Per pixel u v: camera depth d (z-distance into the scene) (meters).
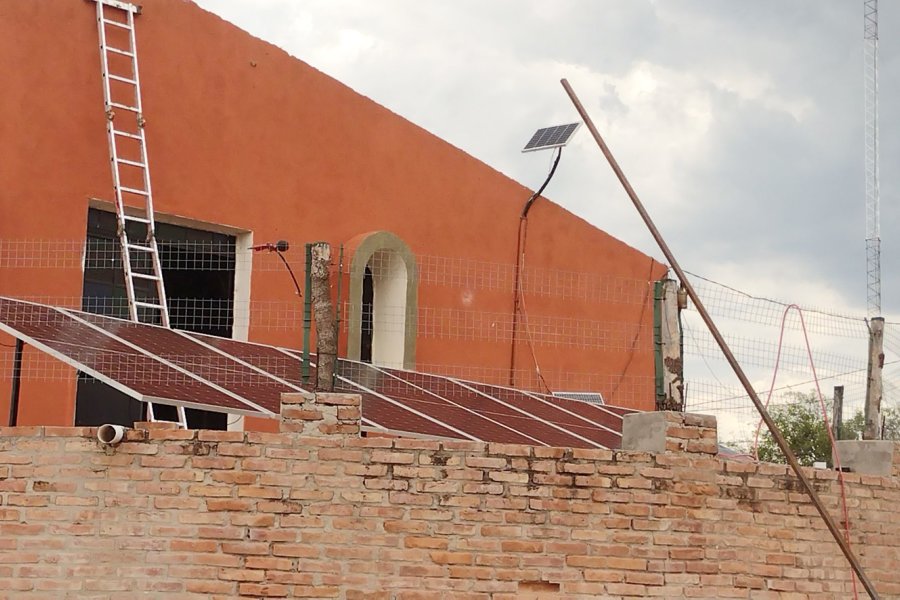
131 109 18.50
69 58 18.08
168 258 19.19
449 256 22.66
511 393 17.88
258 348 15.56
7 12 17.52
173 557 11.24
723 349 12.69
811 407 32.19
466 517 11.66
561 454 11.95
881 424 16.80
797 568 12.75
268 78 20.38
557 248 24.28
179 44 19.30
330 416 11.62
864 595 13.18
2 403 16.59
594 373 24.45
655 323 12.95
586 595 11.80
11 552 11.13
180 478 11.36
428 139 22.56
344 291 20.88
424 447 11.69
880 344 15.13
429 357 22.11
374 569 11.43
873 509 13.46
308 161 20.78
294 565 11.34
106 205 18.38
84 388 17.84
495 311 23.19
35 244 17.39
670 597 12.08
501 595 11.59
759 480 12.71
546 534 11.80
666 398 12.79
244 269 19.91
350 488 11.52
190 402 11.85
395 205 21.95
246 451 11.45
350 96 21.50
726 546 12.41
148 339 14.14
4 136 17.30
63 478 11.28
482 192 23.28
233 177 19.78
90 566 11.15
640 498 12.11
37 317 13.73
